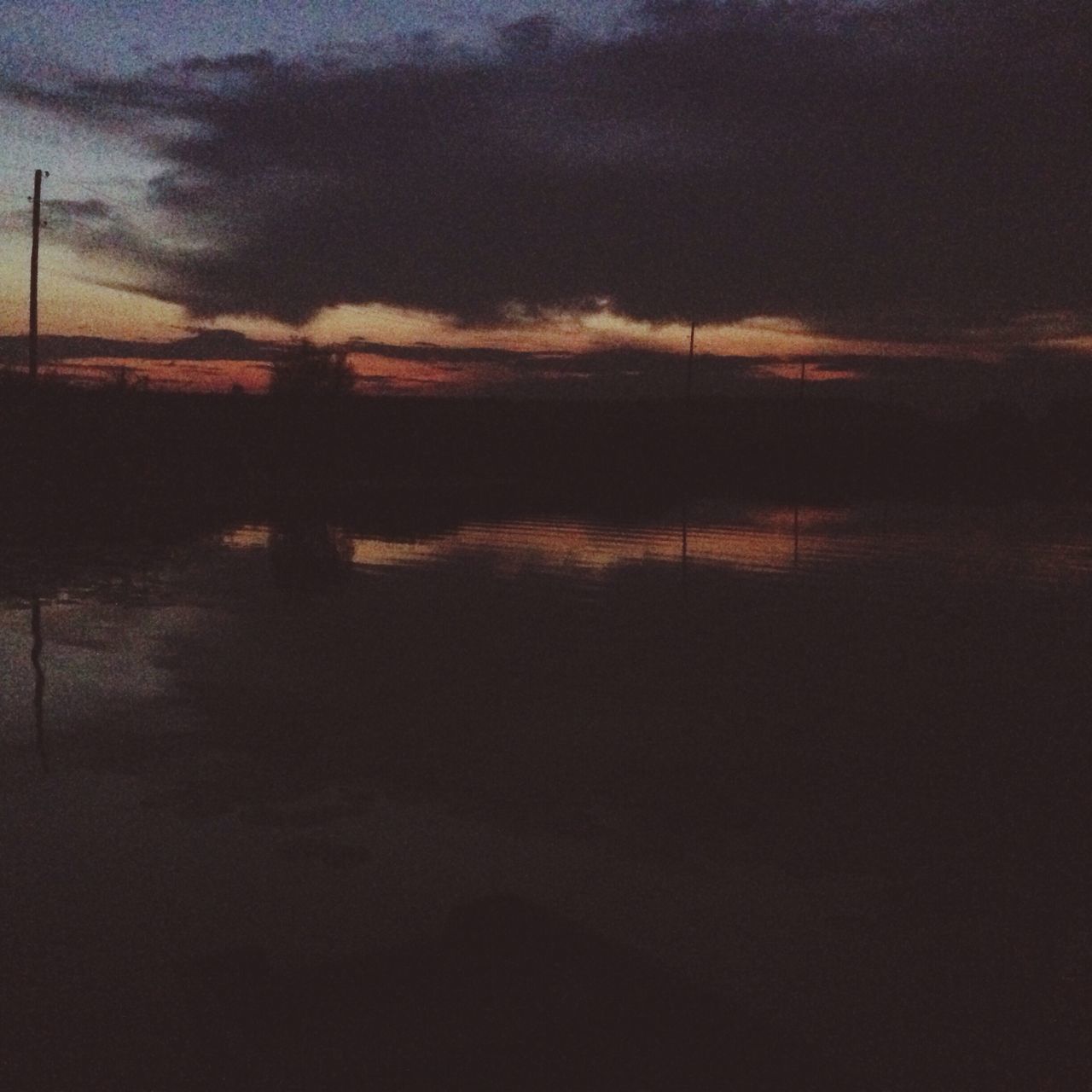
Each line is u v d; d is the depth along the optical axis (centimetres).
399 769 584
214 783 553
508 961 326
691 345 4359
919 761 613
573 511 2209
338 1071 263
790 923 396
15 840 468
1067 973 358
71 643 898
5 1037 306
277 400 3216
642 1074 268
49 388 2581
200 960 326
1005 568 1433
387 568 1370
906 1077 295
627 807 529
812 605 1152
